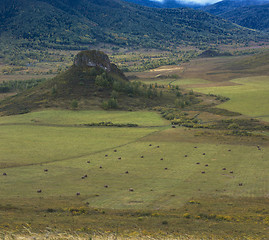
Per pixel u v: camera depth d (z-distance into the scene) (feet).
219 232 117.60
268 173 240.73
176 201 171.42
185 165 268.21
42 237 96.17
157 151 325.42
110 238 99.86
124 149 337.31
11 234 96.12
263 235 114.52
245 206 162.61
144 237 105.09
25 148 339.16
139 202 168.55
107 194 184.96
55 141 378.73
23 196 177.99
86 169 256.73
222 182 216.54
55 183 212.23
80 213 144.15
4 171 246.68
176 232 116.16
